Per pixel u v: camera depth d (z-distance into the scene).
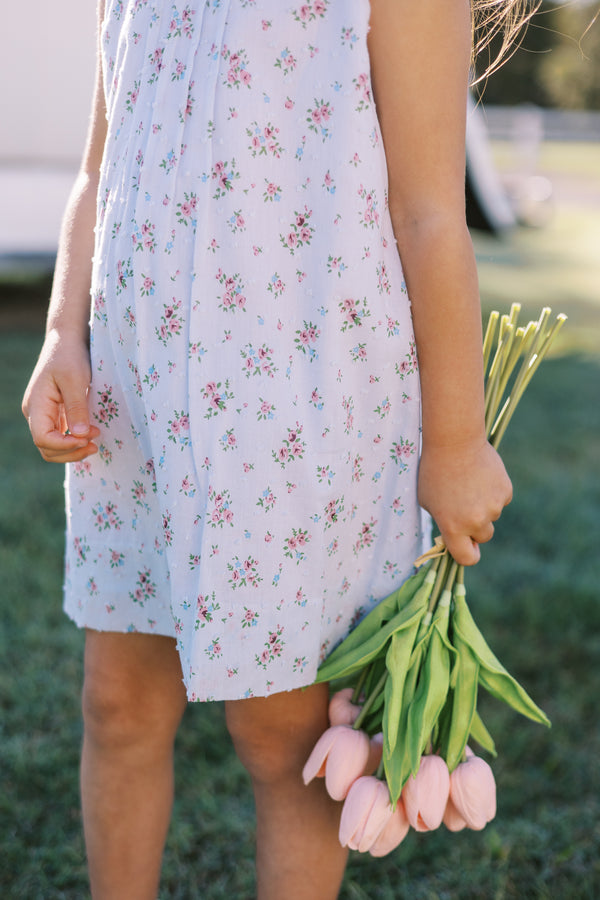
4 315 6.32
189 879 1.62
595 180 15.48
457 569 1.17
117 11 1.18
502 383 1.22
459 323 1.08
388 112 1.06
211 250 1.06
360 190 1.04
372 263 1.06
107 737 1.30
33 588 2.54
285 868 1.25
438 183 1.07
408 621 1.13
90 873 1.36
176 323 1.07
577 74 20.80
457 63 1.06
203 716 2.03
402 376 1.11
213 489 1.06
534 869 1.65
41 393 1.20
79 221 1.27
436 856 1.68
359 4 1.03
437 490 1.12
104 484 1.21
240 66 1.04
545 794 1.84
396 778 1.10
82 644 2.28
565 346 5.72
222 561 1.08
